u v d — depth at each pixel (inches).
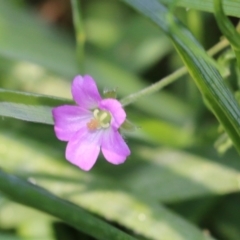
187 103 14.4
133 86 14.4
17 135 13.8
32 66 14.6
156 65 15.0
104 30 15.2
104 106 11.9
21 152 13.7
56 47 14.4
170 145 13.9
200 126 14.1
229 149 13.7
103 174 13.6
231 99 11.9
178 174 13.5
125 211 13.1
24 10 14.7
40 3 16.1
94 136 12.0
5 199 13.4
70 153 12.0
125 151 11.8
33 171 13.5
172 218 13.0
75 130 12.0
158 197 13.4
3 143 13.8
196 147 13.8
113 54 14.9
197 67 11.9
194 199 13.7
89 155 12.0
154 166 13.6
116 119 11.8
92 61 14.4
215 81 11.9
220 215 13.7
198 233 12.9
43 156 13.6
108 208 13.2
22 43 14.2
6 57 14.2
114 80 14.3
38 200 12.4
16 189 12.4
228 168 13.4
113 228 12.3
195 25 14.2
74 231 13.6
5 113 12.1
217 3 11.7
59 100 12.1
